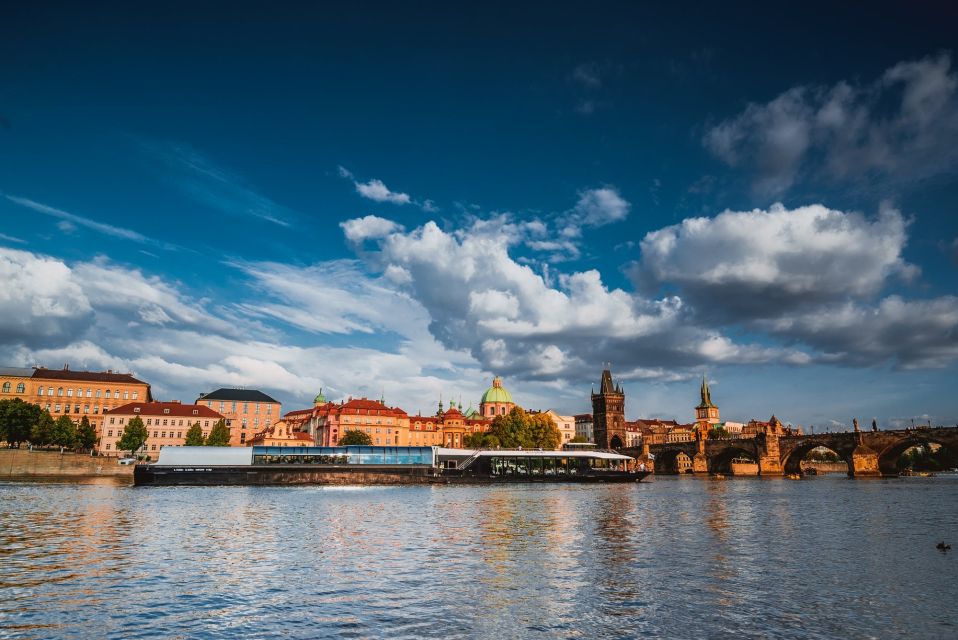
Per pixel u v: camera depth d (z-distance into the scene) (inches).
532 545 1557.6
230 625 866.1
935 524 2025.1
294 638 817.5
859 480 6235.2
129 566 1250.6
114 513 2266.2
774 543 1594.5
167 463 4623.5
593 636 828.6
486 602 988.6
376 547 1521.9
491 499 3238.2
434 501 3063.5
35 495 3149.6
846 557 1382.9
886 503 2957.7
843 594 1039.6
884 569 1247.5
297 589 1068.5
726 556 1395.2
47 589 1051.9
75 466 5831.7
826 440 7214.6
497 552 1449.3
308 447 5049.2
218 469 4662.9
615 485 5113.2
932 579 1152.8
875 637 828.6
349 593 1042.7
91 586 1075.3
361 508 2615.7
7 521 1968.5
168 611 929.5
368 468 5022.1
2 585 1078.4
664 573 1203.9
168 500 2974.9
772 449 7687.0
